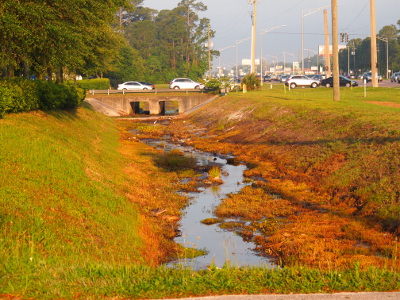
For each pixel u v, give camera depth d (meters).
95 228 13.08
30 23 20.81
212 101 62.06
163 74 149.50
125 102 67.94
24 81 25.61
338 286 8.42
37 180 14.64
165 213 18.30
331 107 35.72
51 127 24.16
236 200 20.38
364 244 14.89
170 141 41.22
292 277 8.85
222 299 7.80
